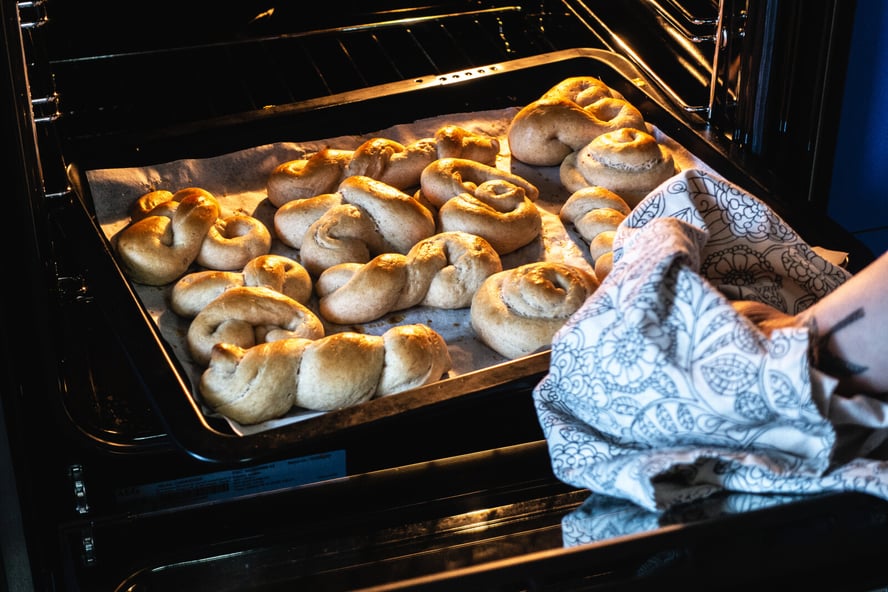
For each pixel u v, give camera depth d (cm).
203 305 117
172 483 105
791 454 82
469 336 118
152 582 98
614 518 84
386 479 106
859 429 85
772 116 143
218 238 124
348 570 92
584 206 130
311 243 124
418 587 77
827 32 137
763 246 99
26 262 105
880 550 79
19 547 109
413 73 165
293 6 166
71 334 119
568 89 149
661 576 78
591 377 86
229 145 141
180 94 158
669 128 145
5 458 103
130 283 120
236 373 104
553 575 79
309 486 106
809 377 77
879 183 162
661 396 83
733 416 81
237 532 105
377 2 172
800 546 79
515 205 131
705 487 84
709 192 100
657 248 84
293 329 113
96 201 130
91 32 151
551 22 174
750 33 137
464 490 106
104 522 104
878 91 151
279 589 90
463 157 140
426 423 107
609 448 86
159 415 99
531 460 108
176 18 155
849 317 81
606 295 87
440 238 124
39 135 133
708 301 81
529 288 114
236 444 96
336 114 145
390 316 120
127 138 137
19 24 113
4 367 101
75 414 107
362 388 107
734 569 78
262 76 163
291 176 132
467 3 174
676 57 162
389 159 137
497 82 153
